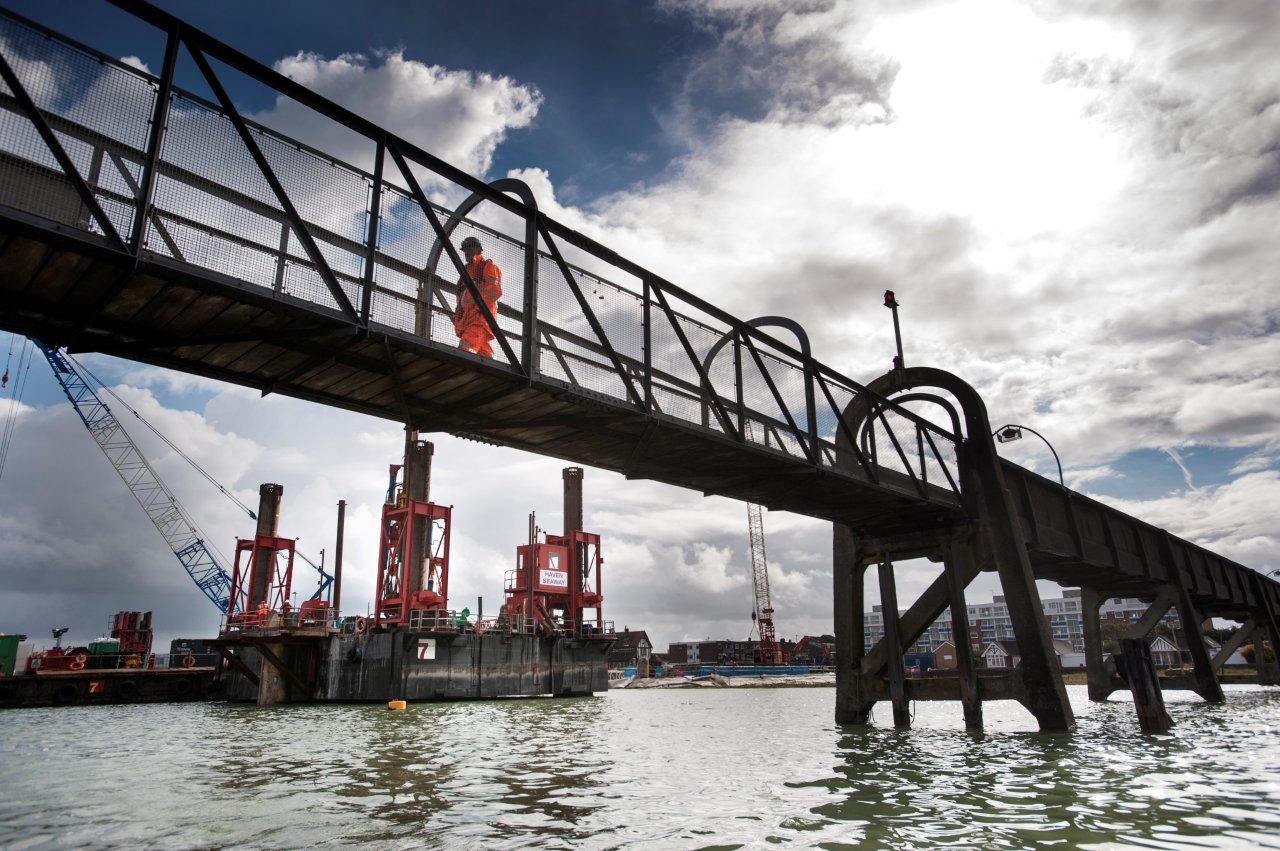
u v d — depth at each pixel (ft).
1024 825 26.61
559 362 41.47
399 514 167.94
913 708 104.63
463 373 37.50
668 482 56.34
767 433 53.11
